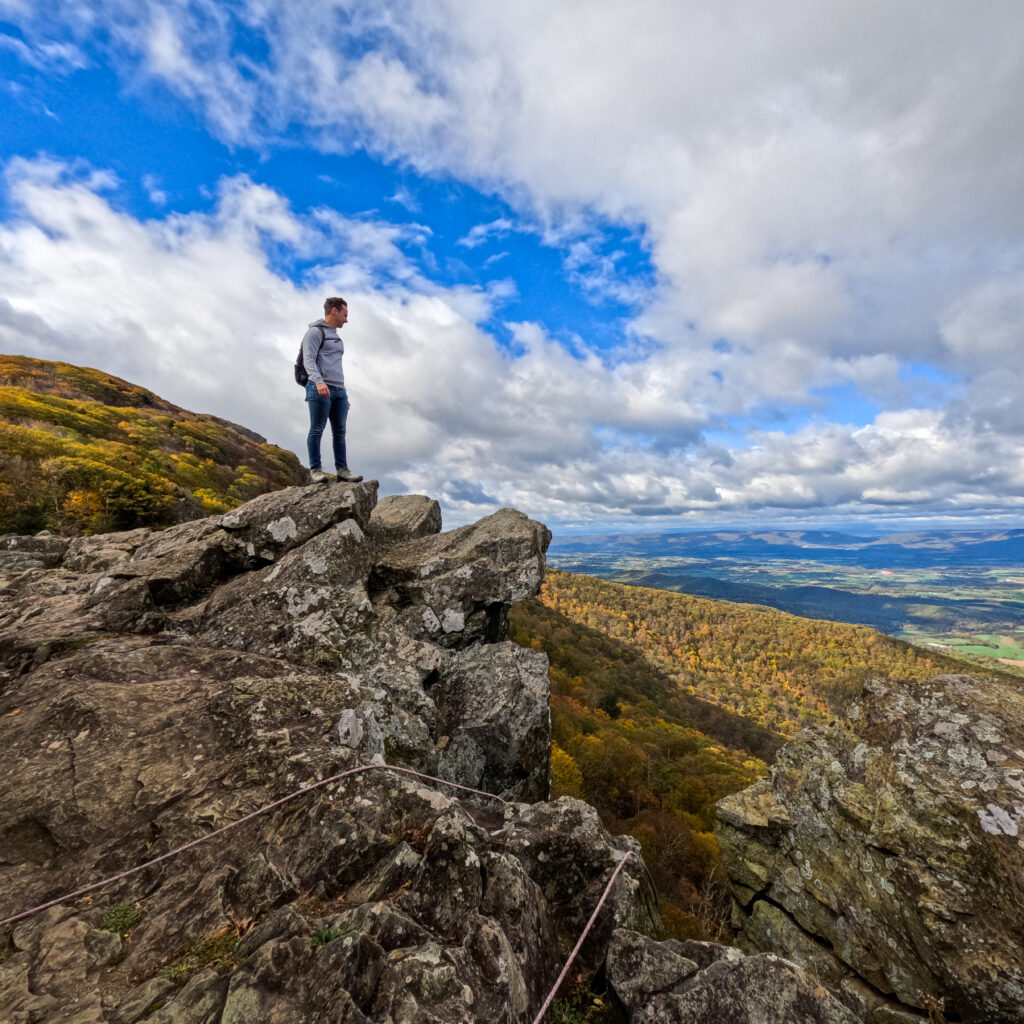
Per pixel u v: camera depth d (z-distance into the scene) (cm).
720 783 5419
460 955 311
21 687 546
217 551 936
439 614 1068
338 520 995
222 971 282
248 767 452
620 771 5006
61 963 291
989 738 794
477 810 659
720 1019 345
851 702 1079
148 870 365
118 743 465
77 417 5419
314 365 994
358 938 287
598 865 523
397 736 705
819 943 1033
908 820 776
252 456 8494
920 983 742
